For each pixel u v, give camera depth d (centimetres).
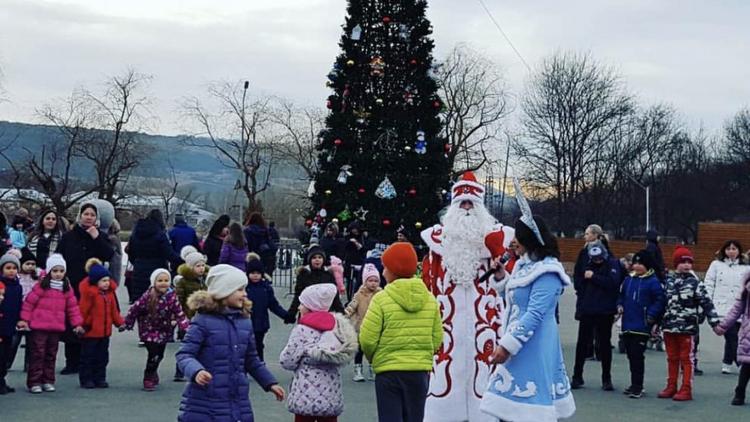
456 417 965
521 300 755
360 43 2372
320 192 2370
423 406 805
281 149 5638
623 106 6012
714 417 1106
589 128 6003
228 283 723
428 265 1008
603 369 1303
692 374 1361
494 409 742
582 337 1311
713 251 5291
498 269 955
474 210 999
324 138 2377
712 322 1224
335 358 816
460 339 973
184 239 1962
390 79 2377
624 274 1602
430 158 2369
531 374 739
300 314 853
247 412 729
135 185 5303
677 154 7194
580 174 6034
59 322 1188
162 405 1103
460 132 4972
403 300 800
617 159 6444
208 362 715
